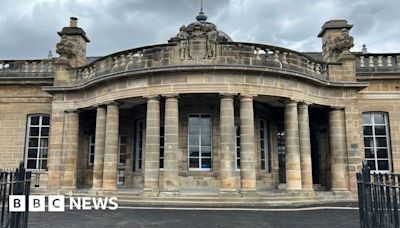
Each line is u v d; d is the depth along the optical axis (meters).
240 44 17.98
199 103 20.38
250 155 17.08
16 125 23.92
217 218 12.52
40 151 23.67
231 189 16.58
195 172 19.80
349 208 15.43
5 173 7.25
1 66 24.45
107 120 19.02
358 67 22.52
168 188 16.84
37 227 10.83
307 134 18.86
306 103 19.06
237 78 17.61
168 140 17.30
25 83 23.95
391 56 22.66
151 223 11.55
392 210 6.65
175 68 17.44
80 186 22.84
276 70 17.73
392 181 6.55
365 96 22.31
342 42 20.84
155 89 17.88
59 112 21.34
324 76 20.23
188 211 14.14
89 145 23.55
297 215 13.41
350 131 19.92
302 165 18.56
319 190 21.42
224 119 17.27
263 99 19.12
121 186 21.95
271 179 21.41
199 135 20.34
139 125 22.34
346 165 19.59
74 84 21.38
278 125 22.64
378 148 22.02
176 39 18.28
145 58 18.33
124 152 22.62
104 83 19.36
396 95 22.27
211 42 17.94
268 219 12.44
